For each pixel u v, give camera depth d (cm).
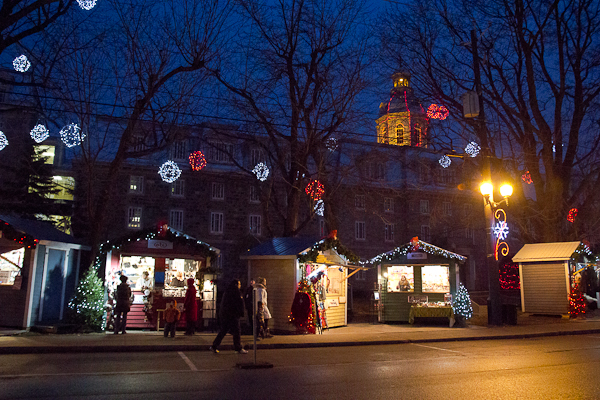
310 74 2077
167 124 2030
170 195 3691
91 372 876
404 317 2008
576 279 2334
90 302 1555
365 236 4300
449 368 947
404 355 1149
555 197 2464
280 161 2150
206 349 1252
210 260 1748
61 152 3319
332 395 702
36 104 1866
